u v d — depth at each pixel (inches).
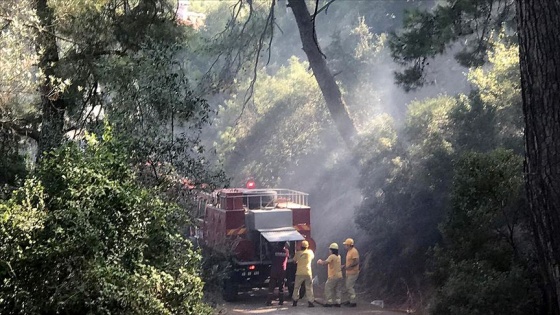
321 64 791.1
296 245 692.1
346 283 651.5
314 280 805.9
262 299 689.0
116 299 246.8
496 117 615.2
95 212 258.1
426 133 658.2
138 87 458.6
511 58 638.5
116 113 443.8
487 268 375.9
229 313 593.6
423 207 645.3
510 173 389.7
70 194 258.8
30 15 410.6
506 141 582.6
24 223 245.1
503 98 621.9
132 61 473.1
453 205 407.5
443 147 627.2
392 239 698.2
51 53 490.6
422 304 592.4
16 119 461.4
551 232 345.4
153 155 434.9
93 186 262.5
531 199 355.9
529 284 364.2
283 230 684.1
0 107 414.9
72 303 242.4
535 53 347.6
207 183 471.5
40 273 246.5
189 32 564.7
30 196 255.9
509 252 389.4
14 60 372.2
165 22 532.7
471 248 394.9
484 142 605.3
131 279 254.1
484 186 393.4
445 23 593.0
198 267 329.4
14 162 469.7
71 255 247.0
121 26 514.3
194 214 492.1
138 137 428.5
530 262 387.2
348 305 646.5
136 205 270.1
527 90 353.7
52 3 455.5
